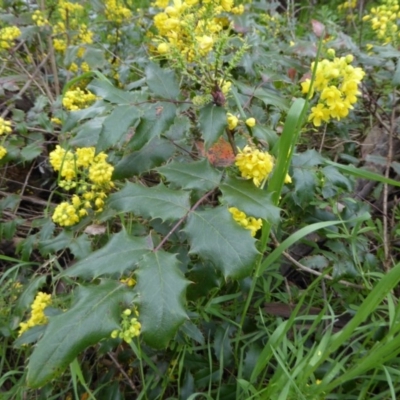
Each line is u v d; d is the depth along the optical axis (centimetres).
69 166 38
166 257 24
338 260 37
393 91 45
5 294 43
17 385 37
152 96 28
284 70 53
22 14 61
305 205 34
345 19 86
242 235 24
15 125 49
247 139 33
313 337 39
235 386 33
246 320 37
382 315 38
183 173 28
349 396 32
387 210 48
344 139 50
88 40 63
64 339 21
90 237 41
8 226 46
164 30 34
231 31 53
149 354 37
